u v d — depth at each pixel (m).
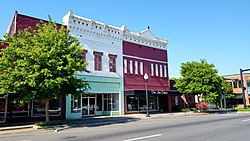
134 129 14.73
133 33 32.03
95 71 26.66
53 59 16.89
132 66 31.17
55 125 18.03
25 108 21.50
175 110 36.09
